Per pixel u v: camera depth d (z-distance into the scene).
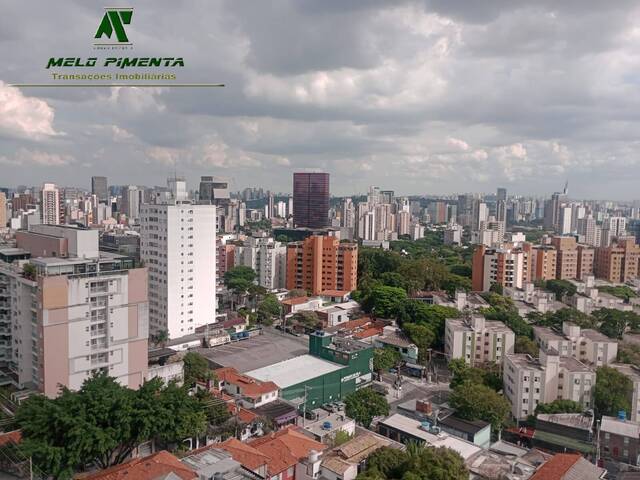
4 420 80.75
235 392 104.12
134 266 101.44
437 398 115.88
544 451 91.38
